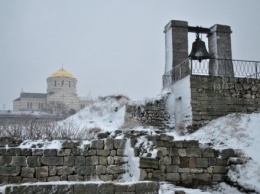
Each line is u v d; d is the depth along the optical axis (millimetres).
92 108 22062
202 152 10125
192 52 17266
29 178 9047
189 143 10086
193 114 15141
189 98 15430
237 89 15984
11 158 9070
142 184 6773
